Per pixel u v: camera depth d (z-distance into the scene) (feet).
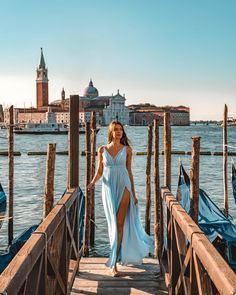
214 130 459.73
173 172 100.63
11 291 6.98
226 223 29.14
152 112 561.43
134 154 146.30
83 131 289.74
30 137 290.56
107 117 526.98
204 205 31.32
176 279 14.56
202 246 9.11
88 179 32.89
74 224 18.53
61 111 526.57
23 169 110.32
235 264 27.58
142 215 51.49
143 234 18.61
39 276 9.73
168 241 16.75
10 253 26.05
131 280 17.85
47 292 11.62
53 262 12.24
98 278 18.13
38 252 9.34
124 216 17.88
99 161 18.11
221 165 116.47
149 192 38.75
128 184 17.85
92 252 37.65
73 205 18.35
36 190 75.56
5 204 38.78
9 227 40.55
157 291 16.63
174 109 630.74
